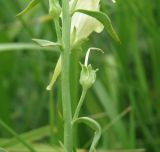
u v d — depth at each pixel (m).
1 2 0.38
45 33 0.36
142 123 0.30
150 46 0.34
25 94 0.38
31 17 0.37
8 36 0.35
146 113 0.32
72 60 0.22
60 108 0.21
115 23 0.36
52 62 0.34
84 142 0.31
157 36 0.32
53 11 0.16
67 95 0.16
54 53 0.34
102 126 0.30
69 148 0.16
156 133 0.32
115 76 0.33
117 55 0.32
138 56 0.33
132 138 0.29
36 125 0.35
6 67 0.37
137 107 0.31
